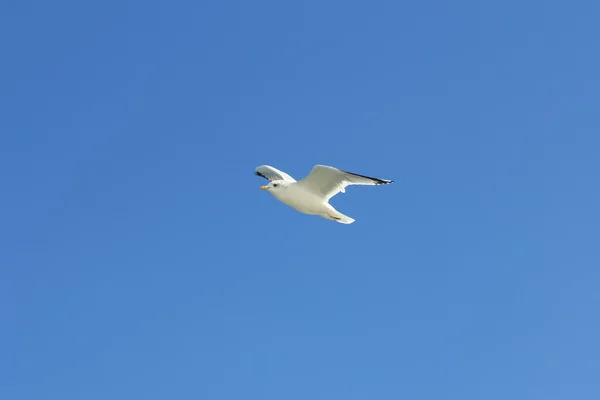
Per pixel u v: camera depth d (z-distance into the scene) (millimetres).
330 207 20188
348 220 20359
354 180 19438
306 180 19875
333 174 19422
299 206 20438
